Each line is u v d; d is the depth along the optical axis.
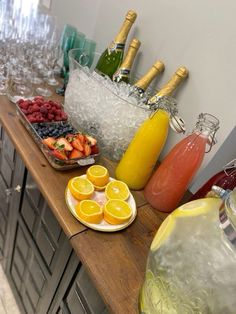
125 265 0.57
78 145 0.77
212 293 0.40
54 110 0.90
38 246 0.85
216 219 0.43
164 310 0.43
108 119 0.79
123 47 0.92
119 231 0.64
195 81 0.76
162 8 0.81
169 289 0.43
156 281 0.46
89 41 1.08
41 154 0.78
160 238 0.49
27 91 1.07
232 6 0.65
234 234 0.39
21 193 0.89
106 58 0.96
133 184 0.76
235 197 0.41
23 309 1.12
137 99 0.79
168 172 0.68
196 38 0.74
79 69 0.86
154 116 0.67
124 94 0.79
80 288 0.65
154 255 0.48
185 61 0.78
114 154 0.85
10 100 0.98
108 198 0.69
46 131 0.80
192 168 0.65
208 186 0.68
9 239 1.10
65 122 0.89
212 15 0.69
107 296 0.51
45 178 0.71
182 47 0.78
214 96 0.72
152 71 0.83
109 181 0.74
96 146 0.81
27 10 1.24
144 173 0.74
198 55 0.74
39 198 0.77
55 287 0.78
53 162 0.73
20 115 0.88
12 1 1.24
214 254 0.41
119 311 0.49
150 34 0.86
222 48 0.69
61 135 0.80
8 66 1.15
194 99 0.77
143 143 0.69
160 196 0.71
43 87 1.14
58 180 0.72
